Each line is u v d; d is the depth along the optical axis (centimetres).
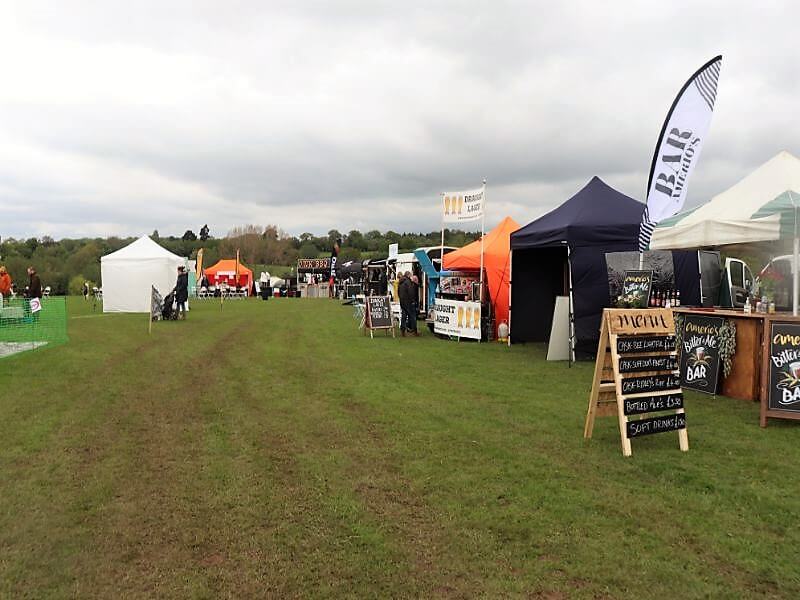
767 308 779
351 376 928
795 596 301
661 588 309
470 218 1474
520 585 313
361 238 8719
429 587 314
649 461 506
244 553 353
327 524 391
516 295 1359
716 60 874
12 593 309
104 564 340
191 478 478
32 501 430
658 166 927
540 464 500
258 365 1045
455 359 1113
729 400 754
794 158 864
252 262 7688
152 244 2469
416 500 428
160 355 1169
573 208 1197
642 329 544
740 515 395
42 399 764
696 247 885
